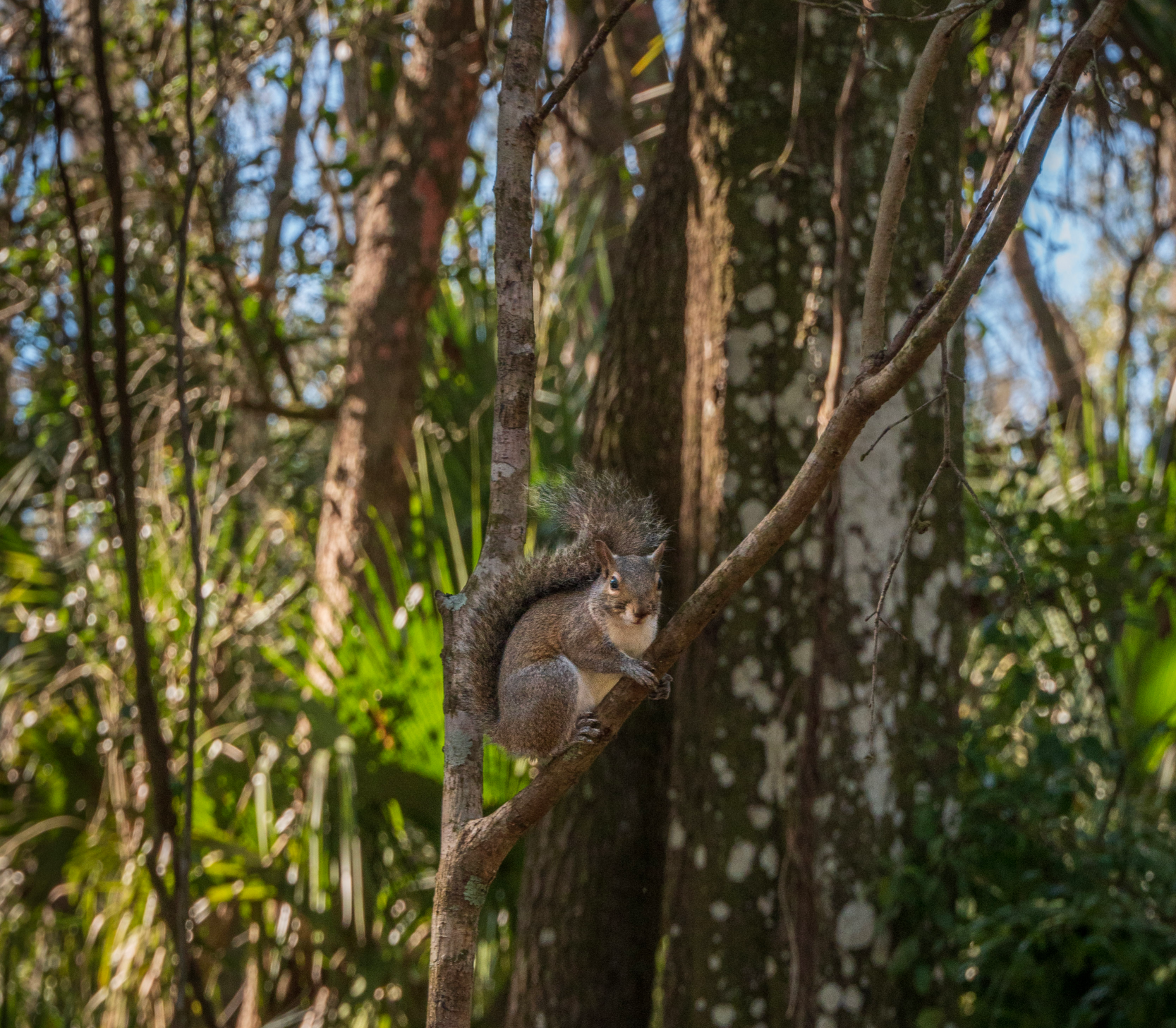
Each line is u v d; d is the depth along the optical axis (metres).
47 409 8.39
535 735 3.67
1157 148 6.95
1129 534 5.87
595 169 9.04
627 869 4.70
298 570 8.45
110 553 7.02
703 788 4.25
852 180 4.38
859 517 4.24
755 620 4.25
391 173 7.94
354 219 9.72
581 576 4.05
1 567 8.16
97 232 7.46
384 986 6.15
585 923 4.64
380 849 6.18
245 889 6.38
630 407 4.93
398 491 7.52
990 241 2.32
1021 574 2.68
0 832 7.31
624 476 4.63
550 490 4.19
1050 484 6.60
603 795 4.74
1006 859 4.59
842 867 4.08
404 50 8.15
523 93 3.25
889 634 4.21
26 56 6.93
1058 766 4.73
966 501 6.02
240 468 8.87
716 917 4.13
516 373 3.20
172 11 7.16
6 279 7.42
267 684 7.42
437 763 5.81
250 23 7.12
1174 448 6.84
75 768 7.37
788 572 4.27
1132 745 5.58
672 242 4.93
